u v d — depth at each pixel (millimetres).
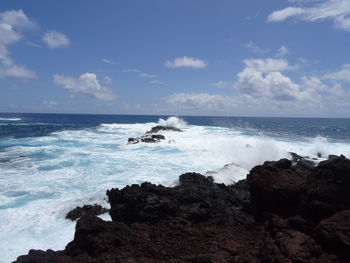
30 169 21312
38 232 11977
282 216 9820
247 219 11328
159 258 7820
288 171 11609
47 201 15031
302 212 9398
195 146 31078
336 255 7113
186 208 11875
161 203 11391
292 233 7461
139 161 24250
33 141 36469
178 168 22062
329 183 9273
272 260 6828
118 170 21156
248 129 63844
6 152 27875
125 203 11688
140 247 8383
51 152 28047
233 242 8453
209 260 7148
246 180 15617
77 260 7770
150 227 10047
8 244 10977
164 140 34438
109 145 33156
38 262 8195
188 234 9352
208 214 11508
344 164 9406
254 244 8422
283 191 10180
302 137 48688
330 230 7551
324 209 8805
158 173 20500
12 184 17641
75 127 62344
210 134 45094
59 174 19969
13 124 68688
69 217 13289
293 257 6676
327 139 46750
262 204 10633
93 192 16391
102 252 8156
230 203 13047
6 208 14055
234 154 27125
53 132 49562
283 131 64062
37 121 87750
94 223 8922
